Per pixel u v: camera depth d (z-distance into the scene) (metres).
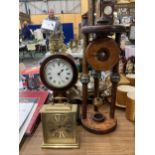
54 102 0.57
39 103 0.74
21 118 0.63
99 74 0.69
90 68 0.67
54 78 0.53
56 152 0.54
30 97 0.79
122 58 0.98
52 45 0.56
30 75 0.89
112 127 0.62
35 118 0.65
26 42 1.69
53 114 0.53
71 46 1.00
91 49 0.53
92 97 0.78
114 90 0.64
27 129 0.59
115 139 0.59
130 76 0.84
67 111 0.53
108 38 0.53
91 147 0.55
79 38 1.08
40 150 0.54
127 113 0.69
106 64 0.54
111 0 0.53
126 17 1.04
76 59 0.81
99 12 0.55
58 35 0.59
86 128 0.63
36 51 1.71
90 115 0.69
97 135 0.61
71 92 0.72
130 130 0.63
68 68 0.52
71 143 0.56
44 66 0.52
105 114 0.71
